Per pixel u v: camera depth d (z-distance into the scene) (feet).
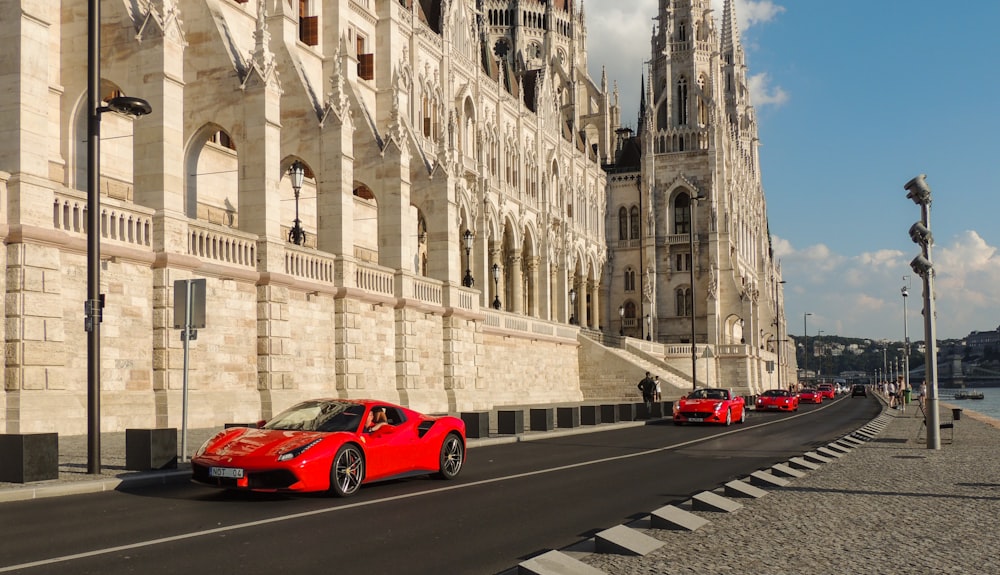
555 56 402.11
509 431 100.58
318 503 45.83
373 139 141.90
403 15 199.72
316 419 51.88
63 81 101.60
